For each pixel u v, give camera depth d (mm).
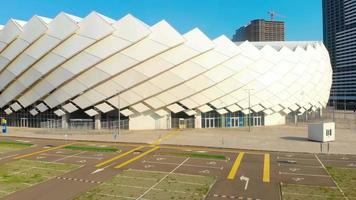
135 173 20656
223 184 18219
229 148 30328
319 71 66375
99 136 39344
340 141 35406
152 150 29438
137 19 42125
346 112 94625
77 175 20125
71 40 43625
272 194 16438
